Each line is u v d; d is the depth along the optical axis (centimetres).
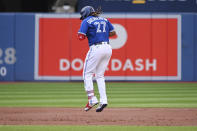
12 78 5281
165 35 5294
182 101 3291
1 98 3516
